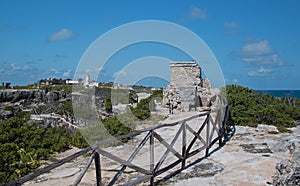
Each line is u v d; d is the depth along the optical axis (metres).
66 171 6.19
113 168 6.31
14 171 6.25
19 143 7.52
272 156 6.89
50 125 9.99
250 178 5.54
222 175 5.75
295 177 4.73
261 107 11.38
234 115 10.98
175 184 5.38
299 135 9.12
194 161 6.69
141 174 6.04
